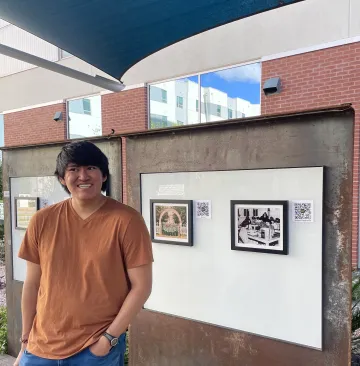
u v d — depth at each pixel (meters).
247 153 2.21
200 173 2.45
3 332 3.93
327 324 1.96
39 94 10.63
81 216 1.78
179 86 7.89
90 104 9.59
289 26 6.39
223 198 2.35
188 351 2.53
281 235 2.10
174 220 2.57
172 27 3.19
